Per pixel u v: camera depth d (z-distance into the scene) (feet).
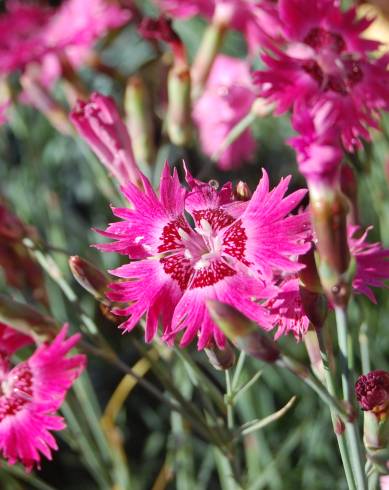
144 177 0.75
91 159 1.06
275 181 1.55
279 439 1.22
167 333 0.72
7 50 1.10
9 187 1.45
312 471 1.15
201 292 0.72
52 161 1.56
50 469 1.40
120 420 1.38
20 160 1.63
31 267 0.92
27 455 0.76
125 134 0.85
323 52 0.80
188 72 0.97
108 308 0.78
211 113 1.20
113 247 0.73
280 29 0.82
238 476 0.82
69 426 1.00
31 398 0.76
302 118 0.77
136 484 1.27
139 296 0.73
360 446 0.69
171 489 1.32
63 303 1.23
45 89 1.10
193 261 0.73
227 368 0.75
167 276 0.73
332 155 0.67
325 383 0.73
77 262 0.76
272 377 1.19
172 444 1.14
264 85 0.83
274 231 0.71
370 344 1.06
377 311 1.15
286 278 0.72
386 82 0.80
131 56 1.67
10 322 0.76
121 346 1.48
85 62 1.16
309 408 1.18
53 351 0.76
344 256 0.68
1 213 0.89
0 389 0.77
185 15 1.07
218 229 0.74
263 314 0.70
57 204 1.28
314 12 0.81
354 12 0.81
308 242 0.70
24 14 1.18
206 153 1.25
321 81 0.78
